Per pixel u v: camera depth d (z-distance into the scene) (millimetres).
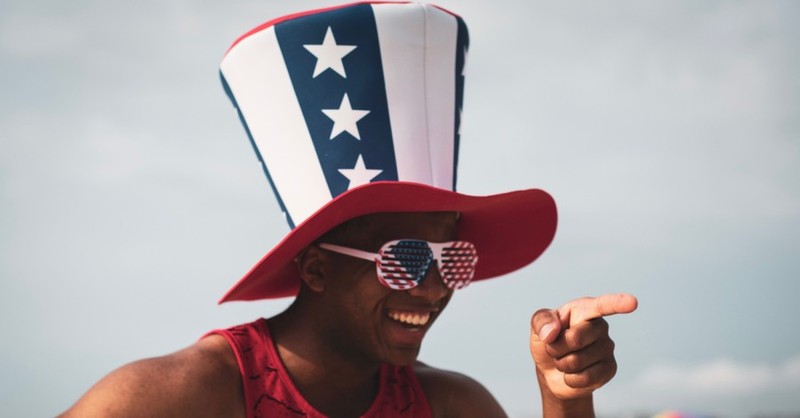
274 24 4035
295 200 4000
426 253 3830
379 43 3975
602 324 3301
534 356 3479
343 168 3926
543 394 3562
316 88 3975
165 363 3664
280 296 4371
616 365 3352
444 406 4301
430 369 4438
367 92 3957
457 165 4168
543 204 4270
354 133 3938
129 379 3537
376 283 3805
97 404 3457
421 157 3973
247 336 3918
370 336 3846
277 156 4051
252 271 3807
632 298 3170
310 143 3969
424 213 3896
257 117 4105
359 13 3982
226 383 3750
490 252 4594
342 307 3863
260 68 4062
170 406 3547
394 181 3824
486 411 4406
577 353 3260
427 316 3869
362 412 4012
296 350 3916
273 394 3818
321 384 3912
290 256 3885
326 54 3977
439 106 4062
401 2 4039
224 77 4266
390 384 4145
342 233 3869
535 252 4609
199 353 3775
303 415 3830
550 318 3287
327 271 3906
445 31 4113
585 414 3570
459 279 3922
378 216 3852
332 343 3906
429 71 4047
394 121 3961
